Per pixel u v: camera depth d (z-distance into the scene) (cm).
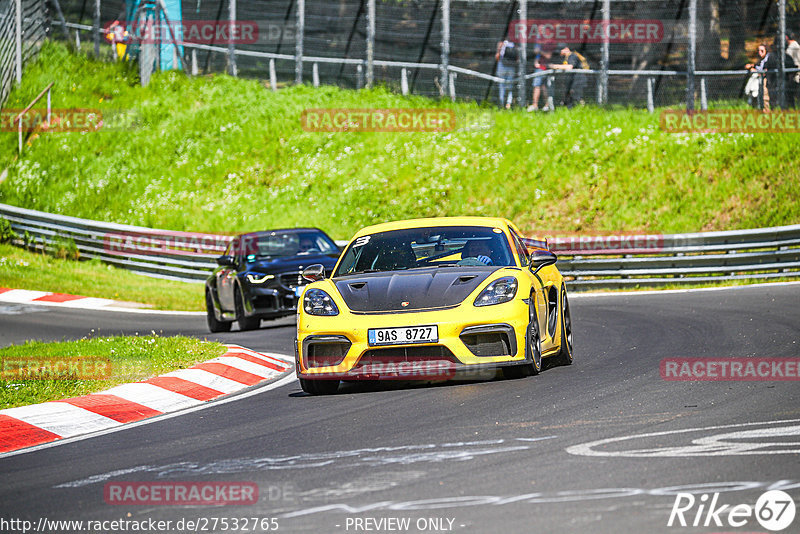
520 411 2145
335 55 9500
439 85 9162
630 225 7231
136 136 9156
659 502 1365
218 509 1494
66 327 4962
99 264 7481
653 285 5916
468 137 8438
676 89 8450
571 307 4994
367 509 1427
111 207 8394
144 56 9950
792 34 7975
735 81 8344
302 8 9519
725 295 4934
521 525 1298
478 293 2556
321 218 7994
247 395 2794
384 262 2825
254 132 8988
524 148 8162
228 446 2009
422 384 2680
